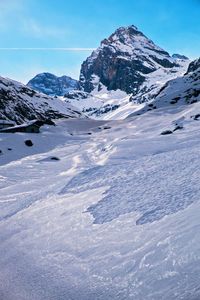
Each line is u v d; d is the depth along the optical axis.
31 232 15.87
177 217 11.42
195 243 9.21
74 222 15.10
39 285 11.44
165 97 153.62
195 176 15.22
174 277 8.53
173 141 44.91
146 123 91.25
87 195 18.20
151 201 14.14
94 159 51.28
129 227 12.48
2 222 18.92
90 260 11.51
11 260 13.95
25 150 66.56
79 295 10.07
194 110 80.44
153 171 18.70
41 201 20.08
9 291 11.72
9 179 40.47
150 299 8.31
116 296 9.17
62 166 48.50
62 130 98.19
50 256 13.02
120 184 18.16
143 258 10.01
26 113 142.00
